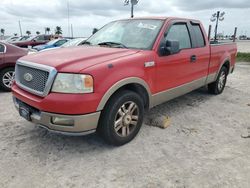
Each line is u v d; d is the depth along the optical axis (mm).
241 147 3363
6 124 4023
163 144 3408
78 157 3045
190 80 4543
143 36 3859
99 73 2848
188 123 4188
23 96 3080
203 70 4945
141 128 3916
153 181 2594
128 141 3420
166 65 3793
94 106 2818
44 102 2793
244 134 3766
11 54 6215
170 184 2549
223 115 4617
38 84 2955
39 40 22125
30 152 3143
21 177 2633
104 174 2707
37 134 3656
